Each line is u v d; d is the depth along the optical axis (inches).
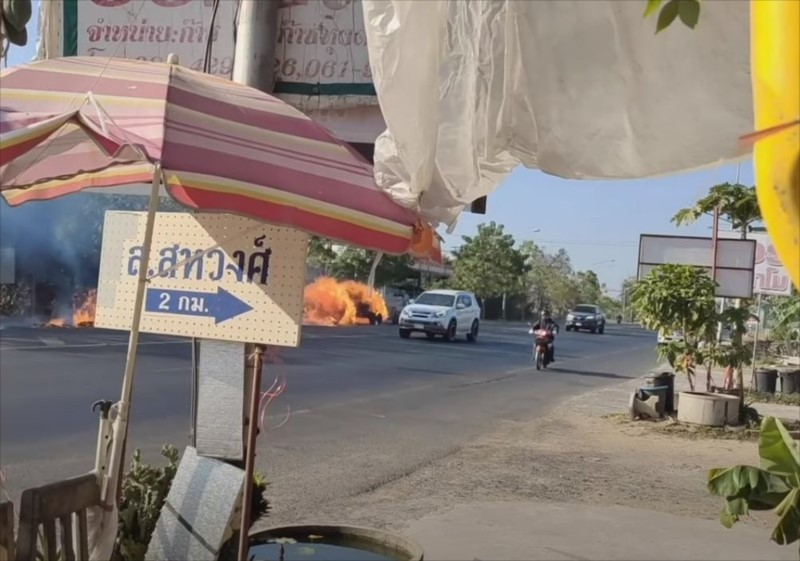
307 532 163.3
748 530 254.2
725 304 708.7
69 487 114.1
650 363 1028.5
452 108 113.1
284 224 99.0
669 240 573.0
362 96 168.7
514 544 232.2
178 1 178.7
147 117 97.6
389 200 110.3
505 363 886.4
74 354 611.5
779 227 52.9
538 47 107.9
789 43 51.6
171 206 143.4
